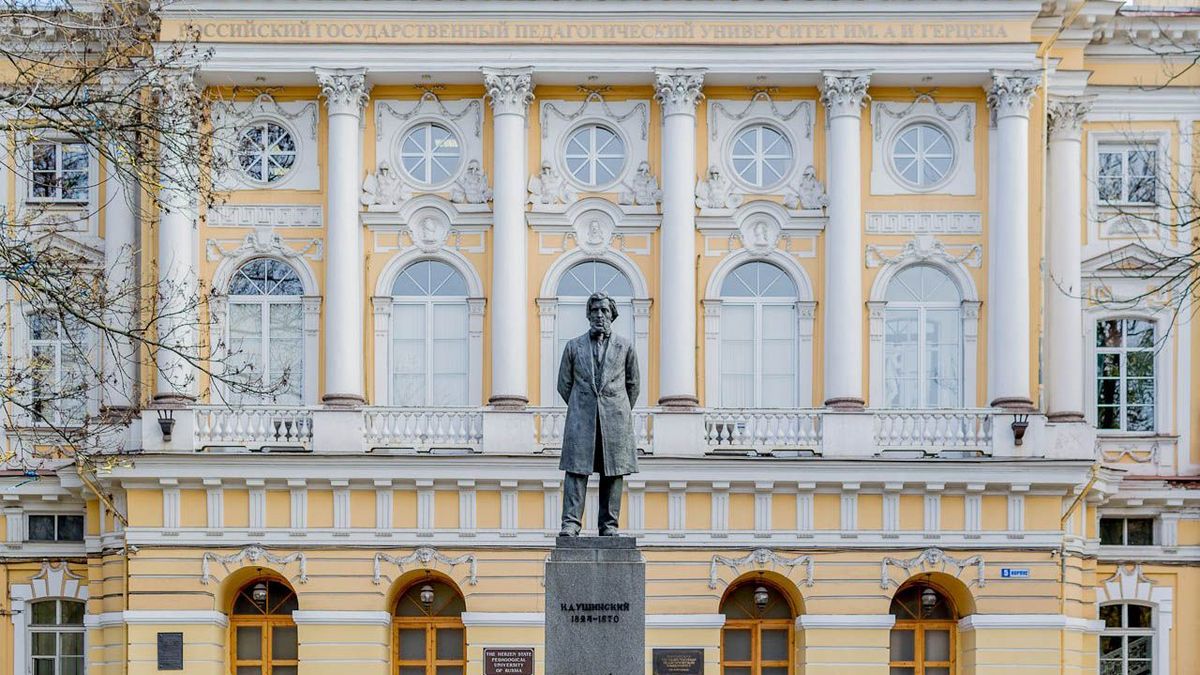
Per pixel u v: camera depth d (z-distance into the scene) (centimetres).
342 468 4688
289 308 4925
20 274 3384
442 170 4953
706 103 4947
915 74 4869
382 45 4853
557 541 3297
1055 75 5034
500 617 4700
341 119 4859
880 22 4866
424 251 4925
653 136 4950
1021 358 4822
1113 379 5125
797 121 4956
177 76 4144
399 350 4928
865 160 4947
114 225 4928
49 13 3838
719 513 4725
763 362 4928
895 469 4700
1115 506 5031
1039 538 4725
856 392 4825
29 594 4988
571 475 3347
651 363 4909
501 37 4866
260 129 4956
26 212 4900
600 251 4925
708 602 4712
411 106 4950
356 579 4703
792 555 4719
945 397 4925
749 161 4956
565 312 4931
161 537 4697
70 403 4922
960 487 4719
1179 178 5122
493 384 4828
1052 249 5034
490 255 4919
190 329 4819
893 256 4931
